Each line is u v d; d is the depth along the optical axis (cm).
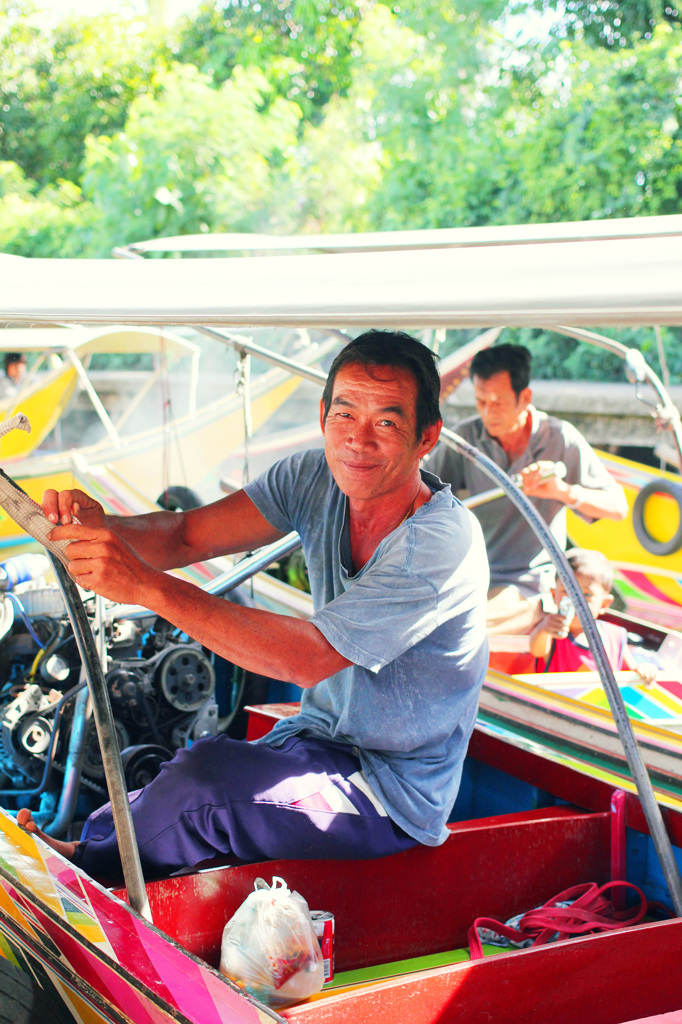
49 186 1209
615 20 967
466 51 1021
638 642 338
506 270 101
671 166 861
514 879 213
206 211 1097
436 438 183
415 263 110
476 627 186
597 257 97
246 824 184
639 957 171
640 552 365
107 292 141
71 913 158
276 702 329
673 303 90
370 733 191
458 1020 156
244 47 1174
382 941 197
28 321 156
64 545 151
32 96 1267
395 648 170
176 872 186
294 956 164
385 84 1052
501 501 353
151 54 1241
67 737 286
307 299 116
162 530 206
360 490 177
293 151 1104
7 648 289
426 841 196
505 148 959
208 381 670
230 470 535
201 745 191
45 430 546
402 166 1037
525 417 357
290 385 559
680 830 219
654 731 260
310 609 372
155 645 301
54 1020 172
